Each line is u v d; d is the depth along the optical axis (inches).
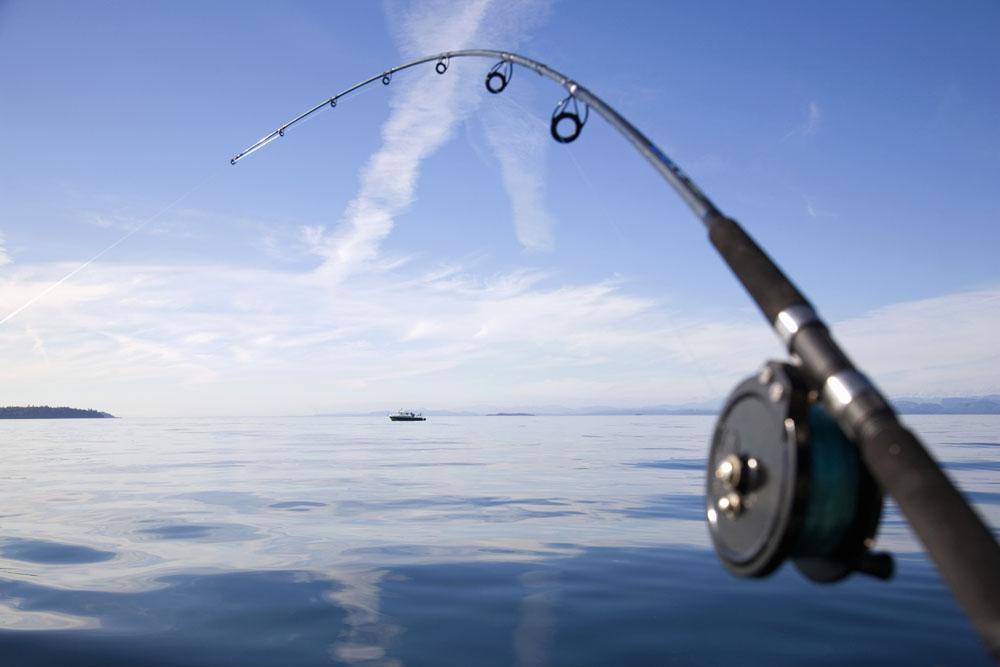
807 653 141.9
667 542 257.3
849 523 34.8
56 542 260.7
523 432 1640.0
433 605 176.7
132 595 187.9
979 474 500.7
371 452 861.8
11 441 1327.5
